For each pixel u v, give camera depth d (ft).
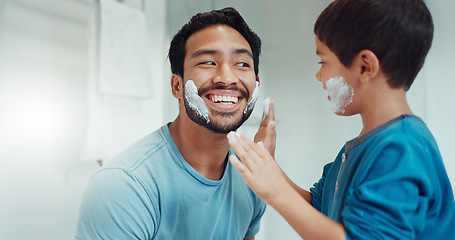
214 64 2.36
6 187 3.54
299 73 5.97
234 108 2.37
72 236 4.08
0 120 3.49
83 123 4.20
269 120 2.62
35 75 3.78
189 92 2.35
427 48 1.79
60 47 4.01
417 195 1.53
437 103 5.41
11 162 3.57
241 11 5.87
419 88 5.43
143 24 4.55
